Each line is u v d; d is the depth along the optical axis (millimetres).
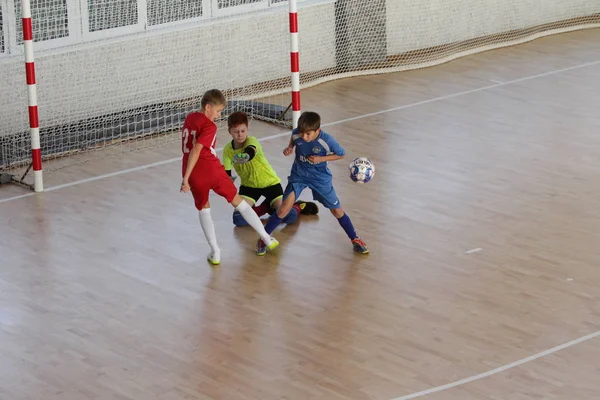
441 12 21984
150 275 11336
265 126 17031
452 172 14430
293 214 12664
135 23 16984
